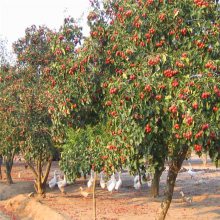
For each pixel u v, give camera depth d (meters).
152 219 14.59
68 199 19.05
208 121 6.43
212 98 6.31
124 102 7.18
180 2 7.36
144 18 7.43
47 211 15.59
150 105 7.05
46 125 17.06
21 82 17.89
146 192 20.67
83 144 14.74
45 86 16.50
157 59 6.88
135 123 7.23
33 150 17.44
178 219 14.59
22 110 17.03
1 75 18.53
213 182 23.95
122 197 19.53
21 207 17.55
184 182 24.09
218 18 7.45
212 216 15.06
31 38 18.95
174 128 6.81
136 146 7.60
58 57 8.66
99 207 17.14
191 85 6.39
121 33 7.95
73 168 14.93
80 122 9.15
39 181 19.77
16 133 17.06
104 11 8.54
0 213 17.11
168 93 6.88
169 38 7.42
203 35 7.25
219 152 7.17
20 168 33.25
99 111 8.86
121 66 8.21
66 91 8.43
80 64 8.27
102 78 8.35
